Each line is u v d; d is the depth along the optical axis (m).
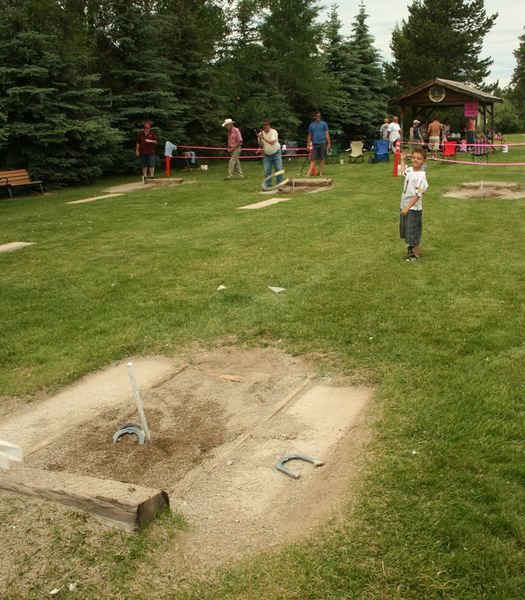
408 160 23.45
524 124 69.94
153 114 22.80
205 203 13.73
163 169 24.34
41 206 14.86
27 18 17.81
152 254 8.87
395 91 42.78
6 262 8.88
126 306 6.48
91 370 4.97
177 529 2.87
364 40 36.38
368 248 8.52
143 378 4.76
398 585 2.52
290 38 28.94
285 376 4.65
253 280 7.22
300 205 12.67
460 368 4.54
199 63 25.44
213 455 3.60
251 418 4.04
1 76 17.55
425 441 3.58
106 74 22.69
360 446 3.58
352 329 5.45
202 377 4.72
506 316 5.57
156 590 2.52
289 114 29.98
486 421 3.78
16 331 5.95
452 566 2.61
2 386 4.75
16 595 2.47
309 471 3.38
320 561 2.66
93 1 21.59
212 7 27.28
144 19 22.38
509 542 2.75
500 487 3.13
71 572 2.59
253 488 3.25
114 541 2.75
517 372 4.44
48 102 18.11
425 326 5.42
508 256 7.71
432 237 9.00
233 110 27.94
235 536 2.86
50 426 4.09
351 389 4.37
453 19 61.97
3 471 3.25
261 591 2.51
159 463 3.55
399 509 2.98
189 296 6.73
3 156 19.48
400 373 4.50
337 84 31.95
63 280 7.72
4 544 2.74
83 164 19.39
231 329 5.65
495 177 16.41
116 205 14.17
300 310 6.02
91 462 3.59
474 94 26.81
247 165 25.12
